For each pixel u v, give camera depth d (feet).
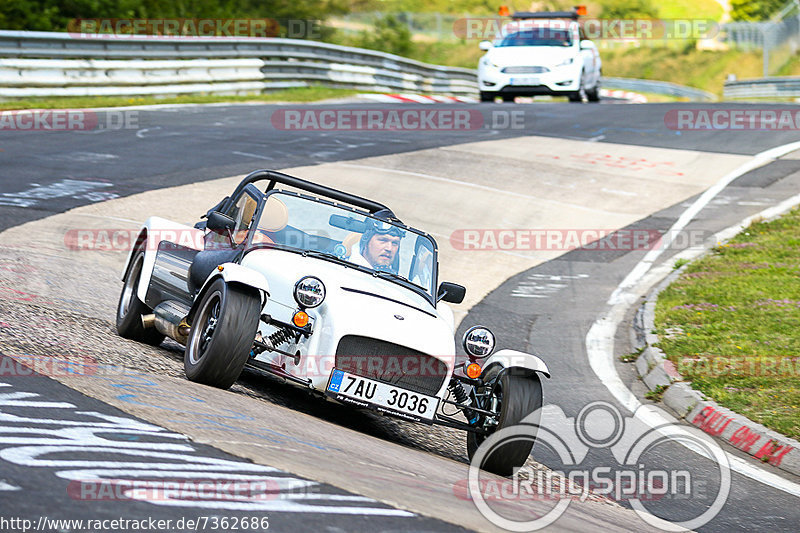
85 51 292.40
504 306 152.97
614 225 204.95
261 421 66.95
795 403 107.04
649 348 130.11
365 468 59.16
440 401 79.51
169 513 41.22
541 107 350.23
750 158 266.57
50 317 94.38
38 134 233.76
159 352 92.58
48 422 53.98
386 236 91.30
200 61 331.16
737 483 87.30
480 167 241.55
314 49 383.65
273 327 80.64
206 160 219.20
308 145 251.60
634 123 316.60
